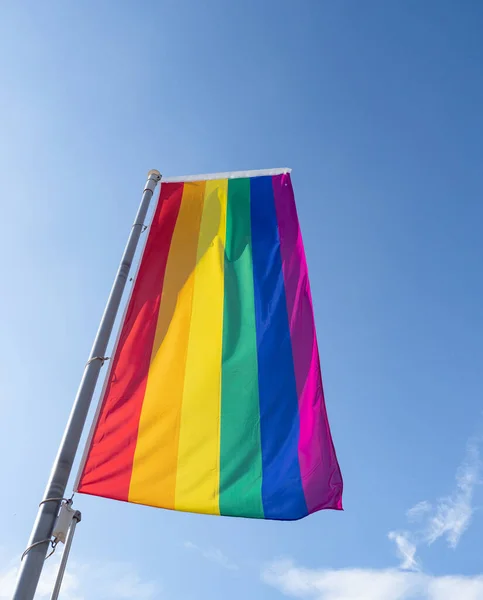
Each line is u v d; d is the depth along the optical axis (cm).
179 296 766
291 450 648
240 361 717
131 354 695
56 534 513
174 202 885
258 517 601
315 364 722
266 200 908
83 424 581
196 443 641
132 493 596
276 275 812
